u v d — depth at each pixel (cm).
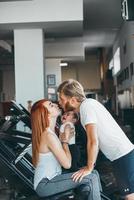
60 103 278
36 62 792
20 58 792
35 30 794
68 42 1252
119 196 369
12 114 395
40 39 795
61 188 272
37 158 274
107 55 1762
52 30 822
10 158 343
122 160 271
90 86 2067
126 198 279
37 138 273
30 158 362
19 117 382
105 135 267
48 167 273
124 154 270
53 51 1270
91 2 879
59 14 731
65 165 271
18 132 380
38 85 789
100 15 1023
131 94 932
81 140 385
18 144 377
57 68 1395
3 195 472
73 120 284
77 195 271
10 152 348
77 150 335
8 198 461
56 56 1270
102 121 265
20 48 793
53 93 1167
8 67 1500
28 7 734
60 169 281
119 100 1155
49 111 274
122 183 277
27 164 354
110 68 1661
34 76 790
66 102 273
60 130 282
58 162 278
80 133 379
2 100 1473
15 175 338
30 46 793
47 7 731
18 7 734
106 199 320
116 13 1001
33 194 338
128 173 271
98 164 388
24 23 739
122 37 1180
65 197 275
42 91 788
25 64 791
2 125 383
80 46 1262
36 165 277
